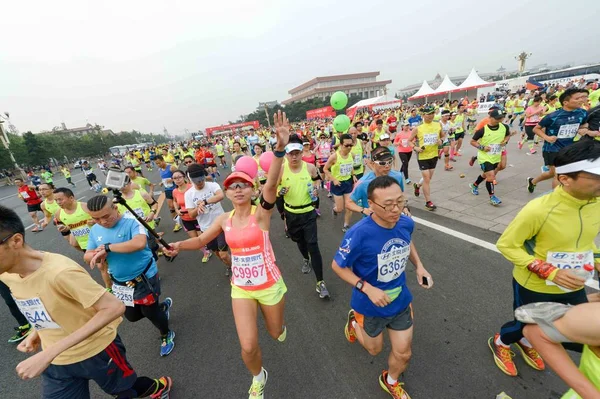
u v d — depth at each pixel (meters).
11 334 3.56
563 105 4.29
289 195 3.40
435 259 3.72
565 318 1.00
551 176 4.73
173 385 2.42
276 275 2.21
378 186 1.61
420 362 2.30
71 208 3.88
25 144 37.94
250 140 17.64
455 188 6.43
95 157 68.06
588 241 1.64
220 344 2.84
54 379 1.71
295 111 78.75
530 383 2.02
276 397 2.20
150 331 3.19
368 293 1.76
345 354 2.51
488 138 4.91
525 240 1.80
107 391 1.84
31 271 1.48
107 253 2.40
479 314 2.72
